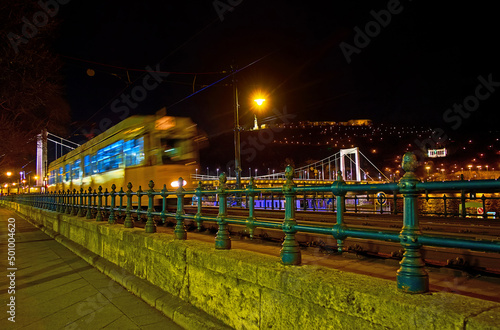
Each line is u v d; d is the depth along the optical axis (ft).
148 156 37.11
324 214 39.47
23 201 79.61
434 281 11.66
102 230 22.57
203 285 11.80
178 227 15.24
